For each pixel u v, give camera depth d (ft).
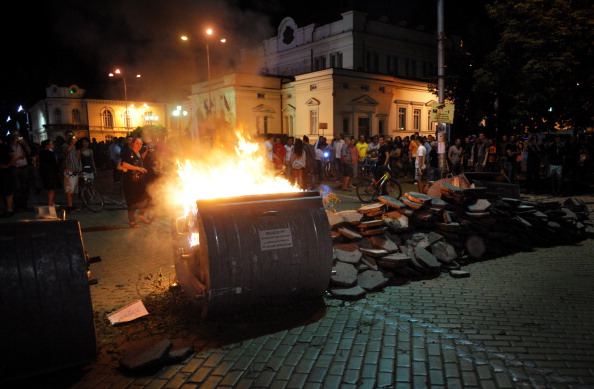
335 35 133.69
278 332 13.24
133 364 11.01
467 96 90.12
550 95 51.16
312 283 14.70
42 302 10.41
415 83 129.08
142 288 17.49
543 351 11.90
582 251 23.53
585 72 50.72
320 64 141.59
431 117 45.21
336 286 16.42
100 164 98.37
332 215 20.11
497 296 16.39
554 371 10.84
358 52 130.72
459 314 14.58
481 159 53.83
